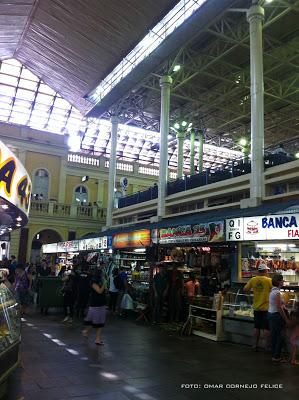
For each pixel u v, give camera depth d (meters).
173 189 20.34
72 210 30.06
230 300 9.74
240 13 17.20
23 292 13.79
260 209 11.77
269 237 10.09
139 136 34.47
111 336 9.84
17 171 7.67
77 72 22.58
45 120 31.66
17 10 17.36
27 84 28.23
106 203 33.25
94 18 16.62
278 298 7.64
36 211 28.73
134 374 6.43
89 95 24.88
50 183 30.97
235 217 11.06
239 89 23.02
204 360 7.54
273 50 19.62
